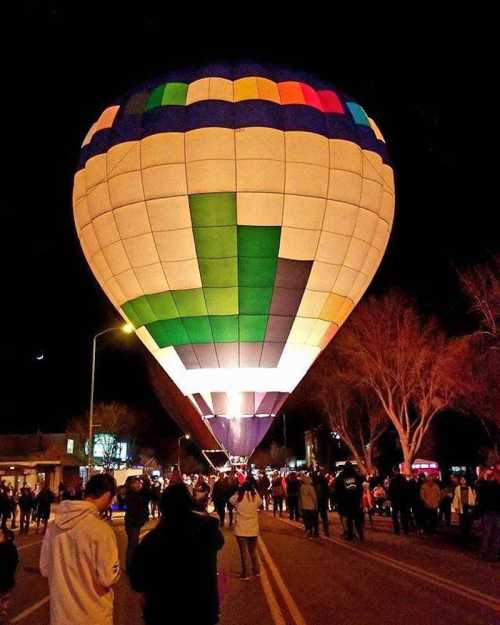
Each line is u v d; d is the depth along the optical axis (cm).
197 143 1989
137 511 1145
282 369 2097
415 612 823
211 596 408
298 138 2020
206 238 1992
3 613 716
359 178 2097
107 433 6838
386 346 3500
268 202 1984
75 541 419
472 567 1221
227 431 2088
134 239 2033
